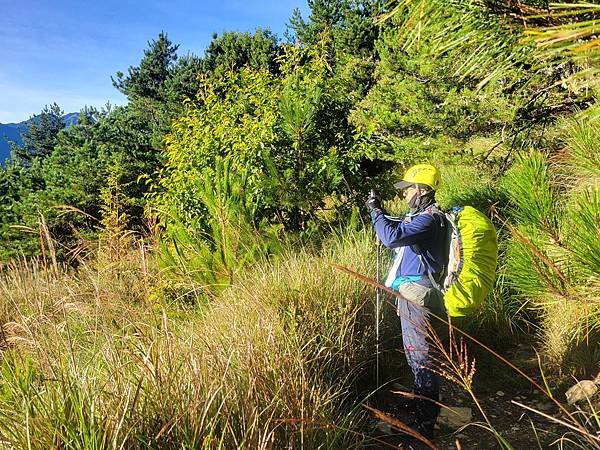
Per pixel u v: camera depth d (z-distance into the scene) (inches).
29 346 115.8
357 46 1010.7
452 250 126.3
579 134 144.3
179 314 180.9
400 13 73.0
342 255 211.5
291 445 103.6
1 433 86.6
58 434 85.4
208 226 234.1
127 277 197.5
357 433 116.4
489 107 274.5
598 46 48.5
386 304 181.5
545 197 132.5
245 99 317.1
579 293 106.6
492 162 302.2
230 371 117.8
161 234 254.7
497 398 150.6
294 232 256.7
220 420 100.9
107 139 869.8
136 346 114.7
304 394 116.8
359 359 157.0
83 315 124.1
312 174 257.0
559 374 154.7
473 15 68.3
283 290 173.5
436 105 302.8
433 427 130.6
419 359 129.0
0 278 234.1
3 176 868.0
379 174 291.6
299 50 319.0
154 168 685.3
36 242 516.4
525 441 126.0
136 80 1772.9
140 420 95.3
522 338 180.9
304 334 151.3
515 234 80.4
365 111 351.9
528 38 52.0
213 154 287.3
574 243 108.9
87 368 109.3
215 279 206.2
